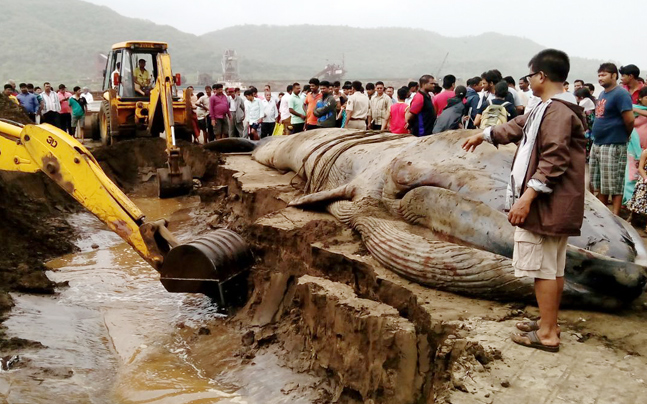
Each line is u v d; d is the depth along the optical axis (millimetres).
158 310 7445
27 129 6723
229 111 17188
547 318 4406
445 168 6430
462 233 5836
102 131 17047
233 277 6969
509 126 4828
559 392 3898
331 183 8719
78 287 8125
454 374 4191
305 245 7016
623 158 8164
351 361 5008
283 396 5352
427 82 10430
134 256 9516
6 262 8344
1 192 9734
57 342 6367
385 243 6090
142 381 5770
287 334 6141
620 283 4977
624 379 4031
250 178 10773
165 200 12906
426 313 5094
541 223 4223
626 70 9789
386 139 8875
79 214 11367
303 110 15602
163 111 12672
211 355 6266
